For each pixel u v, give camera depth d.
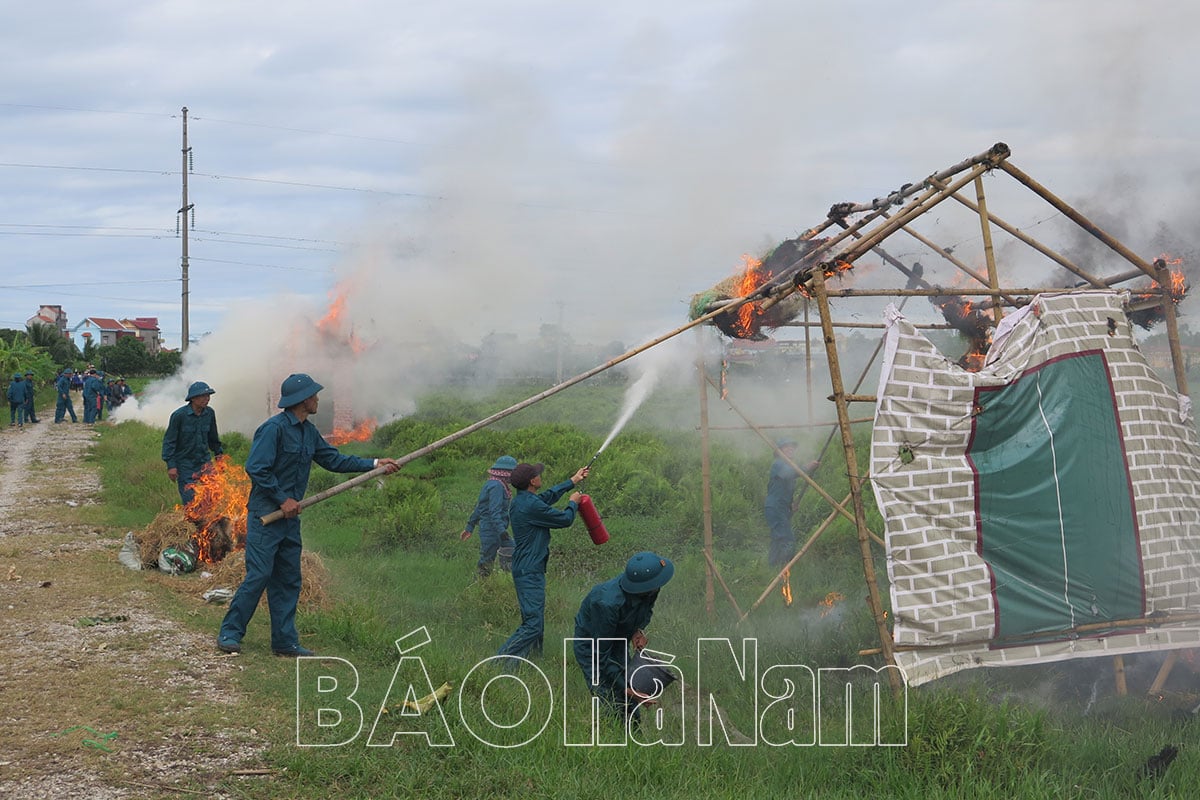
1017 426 6.58
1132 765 5.44
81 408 45.97
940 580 6.32
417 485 16.23
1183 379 7.32
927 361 6.48
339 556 12.18
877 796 5.07
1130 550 6.63
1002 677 7.01
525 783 4.93
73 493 15.70
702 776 5.23
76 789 4.50
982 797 4.93
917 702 5.78
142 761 4.88
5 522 12.47
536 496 7.64
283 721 5.54
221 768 4.88
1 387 42.12
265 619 7.90
